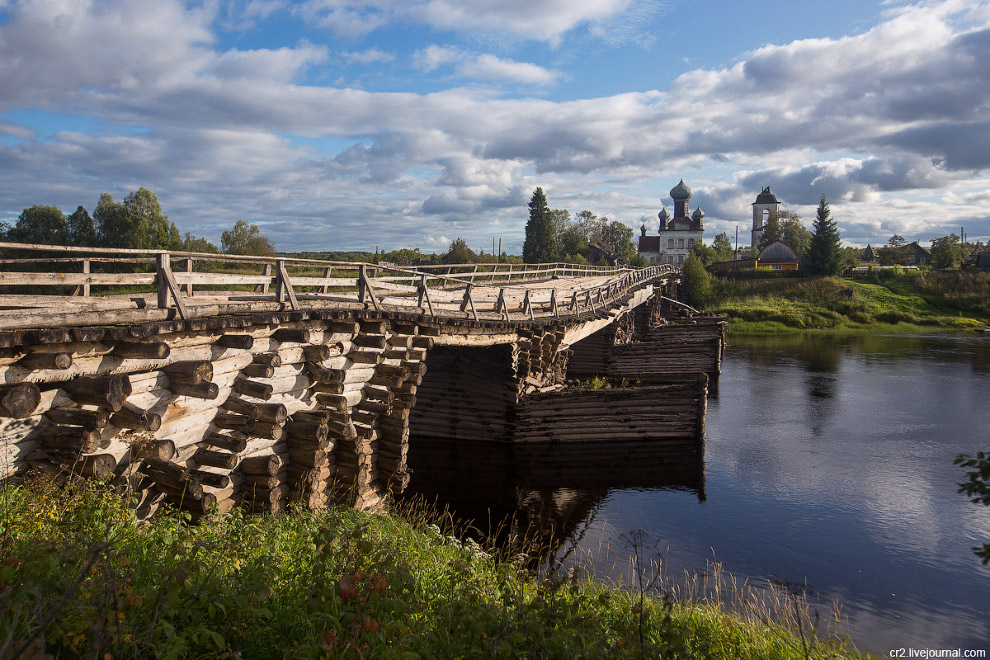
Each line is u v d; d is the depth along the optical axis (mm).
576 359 37656
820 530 16203
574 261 97250
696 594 12117
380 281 13367
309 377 11109
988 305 81812
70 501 6129
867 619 11695
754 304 86938
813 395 34781
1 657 3162
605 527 16234
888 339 65812
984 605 12328
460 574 7258
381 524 9898
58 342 6426
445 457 22391
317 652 4422
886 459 22797
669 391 22953
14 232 37625
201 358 8508
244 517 9117
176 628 4512
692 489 19578
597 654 5660
